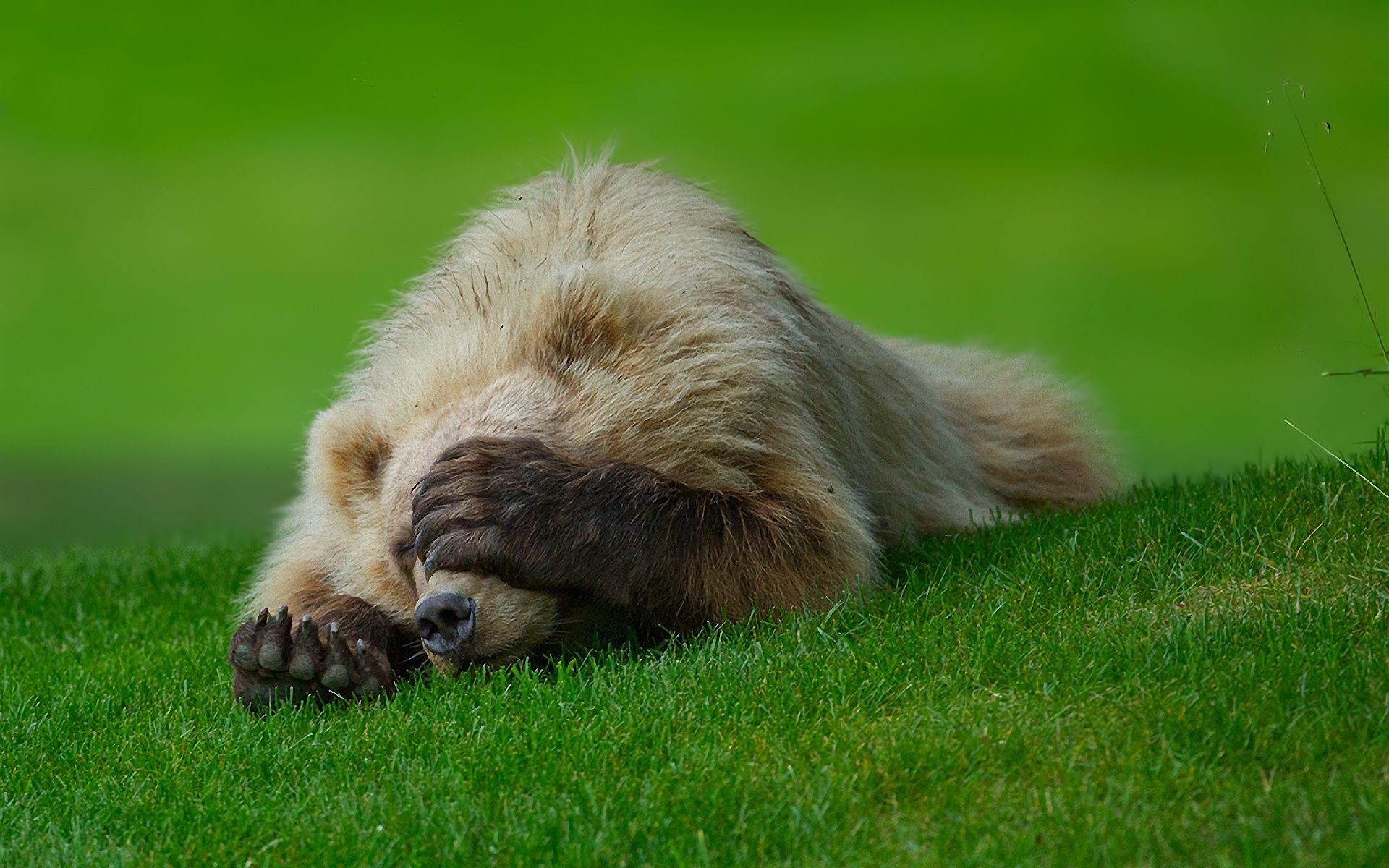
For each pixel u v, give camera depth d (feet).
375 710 49.19
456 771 41.52
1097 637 44.86
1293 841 33.37
